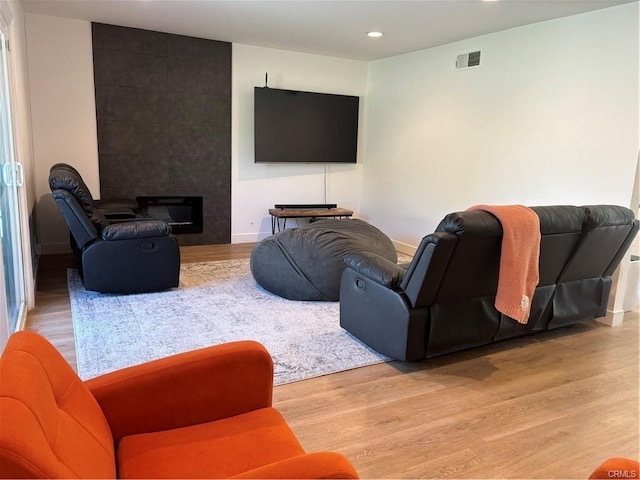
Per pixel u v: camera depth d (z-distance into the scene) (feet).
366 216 22.54
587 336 11.28
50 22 15.99
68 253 17.47
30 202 14.42
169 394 4.83
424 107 18.37
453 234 8.05
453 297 9.14
